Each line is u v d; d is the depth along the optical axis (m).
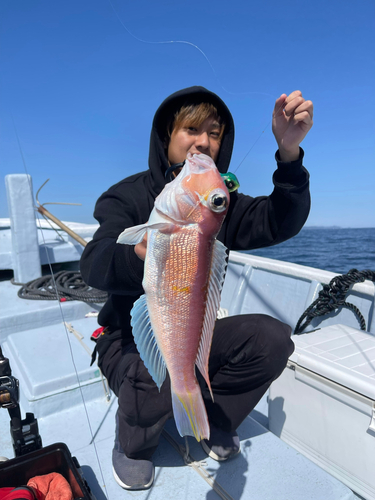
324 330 2.23
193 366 1.28
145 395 1.56
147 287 1.26
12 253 4.21
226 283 3.79
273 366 1.66
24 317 3.32
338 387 1.72
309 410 1.89
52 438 2.11
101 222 1.80
